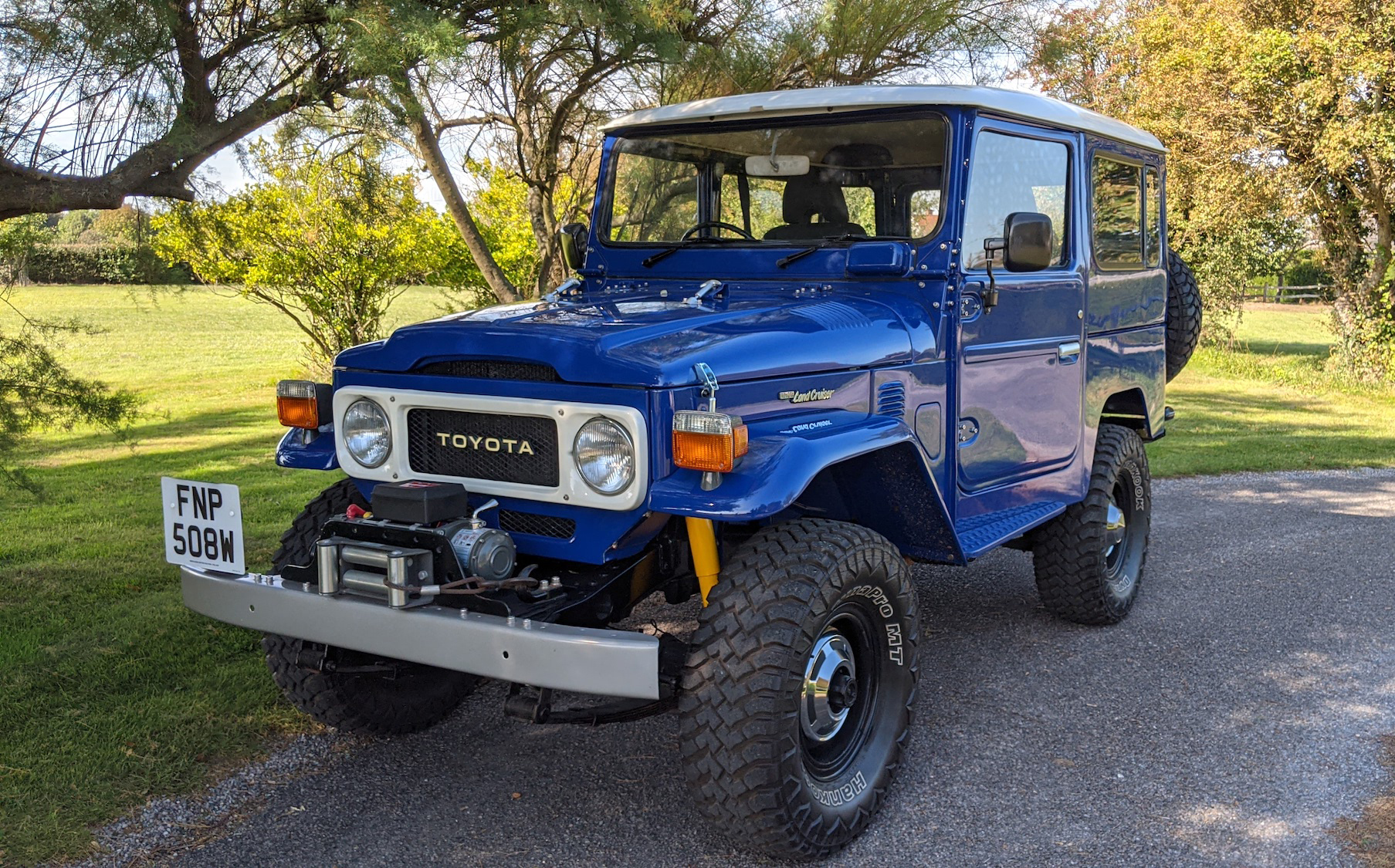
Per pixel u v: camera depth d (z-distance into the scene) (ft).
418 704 12.10
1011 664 14.48
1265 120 48.60
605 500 8.95
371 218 23.22
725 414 8.57
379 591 9.02
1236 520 23.38
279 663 11.25
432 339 9.84
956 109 11.70
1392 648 15.07
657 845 9.76
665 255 13.16
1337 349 52.75
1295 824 10.07
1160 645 15.21
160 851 9.53
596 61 21.99
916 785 10.93
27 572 17.57
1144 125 55.21
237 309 92.43
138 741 11.44
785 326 10.29
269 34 14.26
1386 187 46.39
